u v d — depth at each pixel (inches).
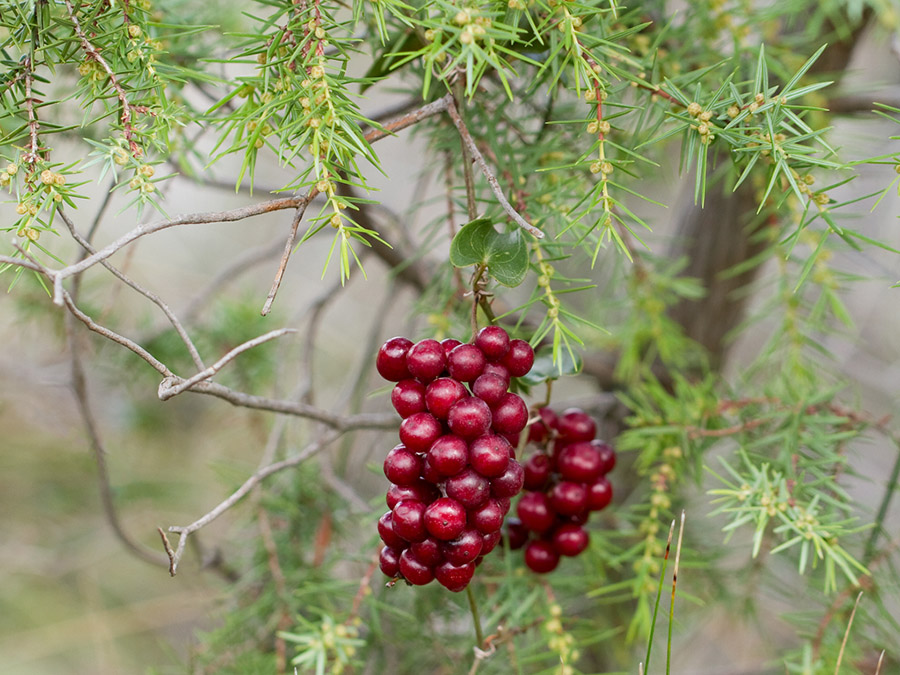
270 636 23.3
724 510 19.6
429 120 20.9
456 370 17.3
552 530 19.8
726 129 17.9
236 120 17.8
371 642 23.2
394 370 17.6
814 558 19.6
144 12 18.3
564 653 20.4
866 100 23.2
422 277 23.8
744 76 21.5
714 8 21.0
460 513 17.0
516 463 17.5
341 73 17.6
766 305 22.4
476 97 20.1
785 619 21.5
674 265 23.6
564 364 18.8
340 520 25.6
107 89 17.8
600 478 19.6
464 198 20.8
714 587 26.0
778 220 22.1
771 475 20.7
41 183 17.2
